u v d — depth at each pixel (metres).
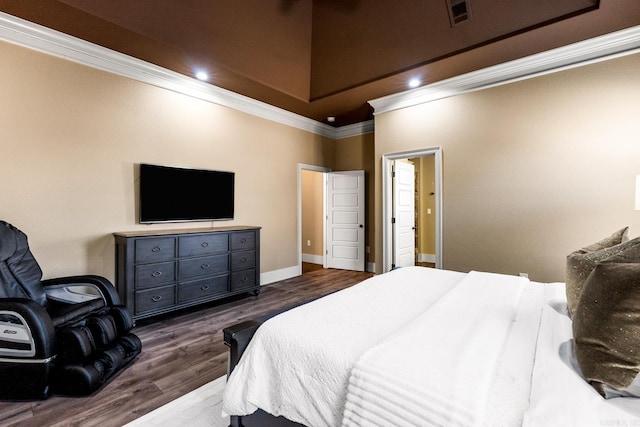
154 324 3.11
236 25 3.14
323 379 1.06
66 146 2.88
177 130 3.71
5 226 2.31
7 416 1.72
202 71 3.55
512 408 0.81
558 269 3.21
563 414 0.75
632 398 0.82
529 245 3.38
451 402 0.80
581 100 3.09
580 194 3.09
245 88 4.08
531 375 0.95
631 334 0.83
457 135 3.87
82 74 2.97
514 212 3.47
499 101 3.56
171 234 3.20
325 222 6.07
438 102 4.02
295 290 4.41
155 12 2.72
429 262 6.47
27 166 2.68
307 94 4.49
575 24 2.71
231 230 3.76
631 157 2.85
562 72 3.18
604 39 2.90
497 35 2.96
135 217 3.35
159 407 1.80
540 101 3.30
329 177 5.99
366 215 5.71
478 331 1.20
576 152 3.11
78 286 2.64
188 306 3.36
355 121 5.63
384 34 3.39
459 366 0.95
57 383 1.89
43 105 2.76
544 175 3.29
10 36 2.59
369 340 1.19
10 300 1.86
